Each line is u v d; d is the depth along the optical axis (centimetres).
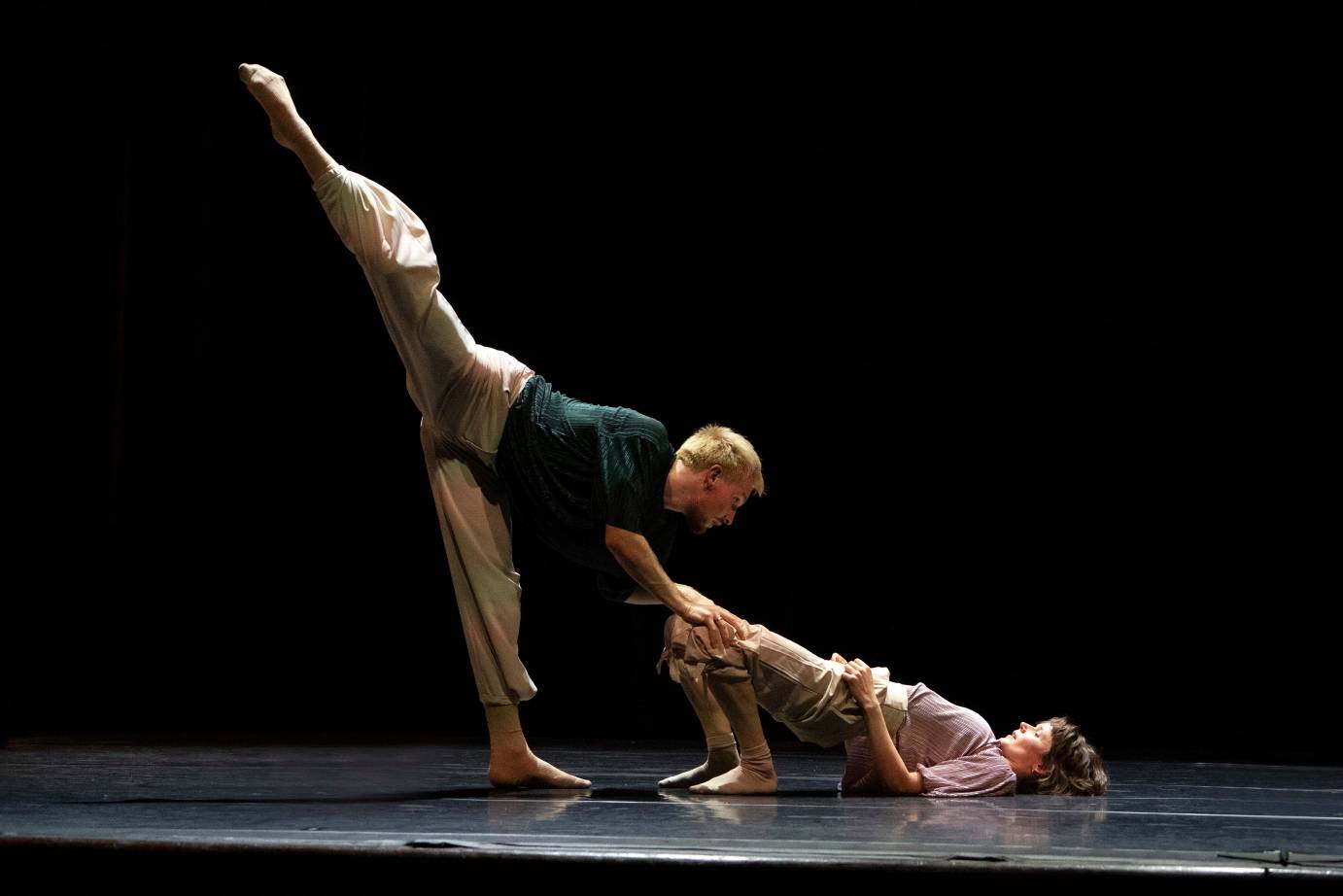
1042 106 814
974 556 849
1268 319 812
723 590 866
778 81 827
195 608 829
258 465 840
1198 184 807
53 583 793
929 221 835
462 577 412
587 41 824
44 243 781
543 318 855
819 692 396
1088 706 841
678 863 248
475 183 840
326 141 816
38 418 786
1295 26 782
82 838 263
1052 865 247
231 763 507
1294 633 820
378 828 289
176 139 804
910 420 850
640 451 392
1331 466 812
